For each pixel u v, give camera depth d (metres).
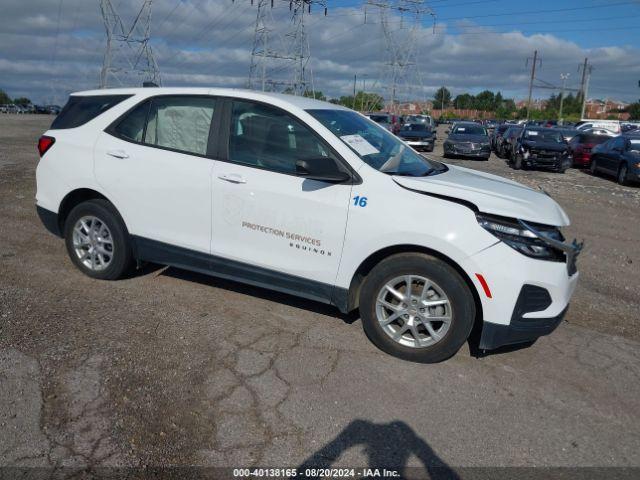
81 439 3.00
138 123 4.95
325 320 4.67
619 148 17.03
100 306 4.66
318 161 3.97
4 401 3.27
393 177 4.05
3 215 7.61
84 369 3.65
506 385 3.82
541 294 3.81
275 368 3.83
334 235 4.10
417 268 3.89
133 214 4.91
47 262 5.70
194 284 5.30
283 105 4.42
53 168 5.26
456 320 3.87
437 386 3.75
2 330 4.11
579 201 12.32
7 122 32.88
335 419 3.31
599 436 3.31
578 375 4.03
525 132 20.80
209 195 4.54
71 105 5.39
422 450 3.08
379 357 4.09
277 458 2.94
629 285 6.27
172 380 3.60
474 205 3.83
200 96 4.71
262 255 4.42
